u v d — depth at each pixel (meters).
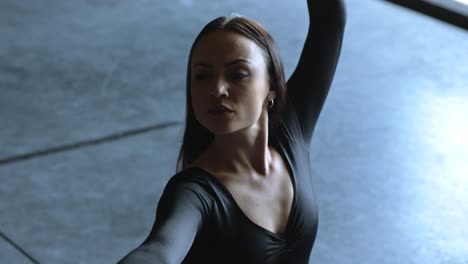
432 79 7.94
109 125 6.86
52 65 7.84
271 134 2.41
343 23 2.70
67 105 7.14
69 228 5.47
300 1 9.66
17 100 7.18
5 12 8.97
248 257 2.16
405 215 5.80
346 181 6.18
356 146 6.68
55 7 9.19
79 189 5.93
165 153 6.48
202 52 2.13
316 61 2.63
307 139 2.53
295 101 2.56
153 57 8.12
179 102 7.31
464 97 7.62
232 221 2.14
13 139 6.57
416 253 5.39
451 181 6.23
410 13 9.41
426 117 7.20
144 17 9.04
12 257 5.16
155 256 1.85
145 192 5.93
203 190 2.12
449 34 8.96
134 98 7.32
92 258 5.20
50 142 6.55
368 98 7.49
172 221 1.98
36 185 5.96
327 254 5.34
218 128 2.13
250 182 2.22
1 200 5.74
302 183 2.33
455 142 6.80
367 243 5.48
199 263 2.15
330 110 7.22
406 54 8.45
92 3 9.32
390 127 7.00
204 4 9.45
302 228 2.27
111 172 6.16
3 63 7.82
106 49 8.23
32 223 5.51
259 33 2.19
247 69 2.13
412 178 6.25
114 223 5.55
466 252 5.42
